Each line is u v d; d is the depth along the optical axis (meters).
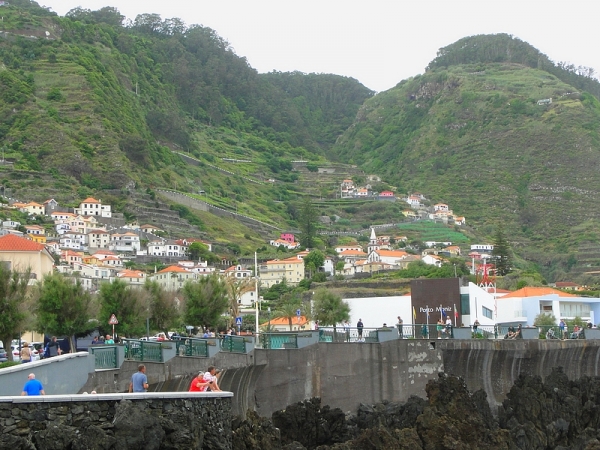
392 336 87.19
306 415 76.19
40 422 33.66
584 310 170.25
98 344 64.62
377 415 79.50
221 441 40.41
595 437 84.25
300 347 80.81
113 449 34.34
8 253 133.88
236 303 140.75
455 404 79.06
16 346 87.88
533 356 95.56
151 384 62.19
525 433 82.00
